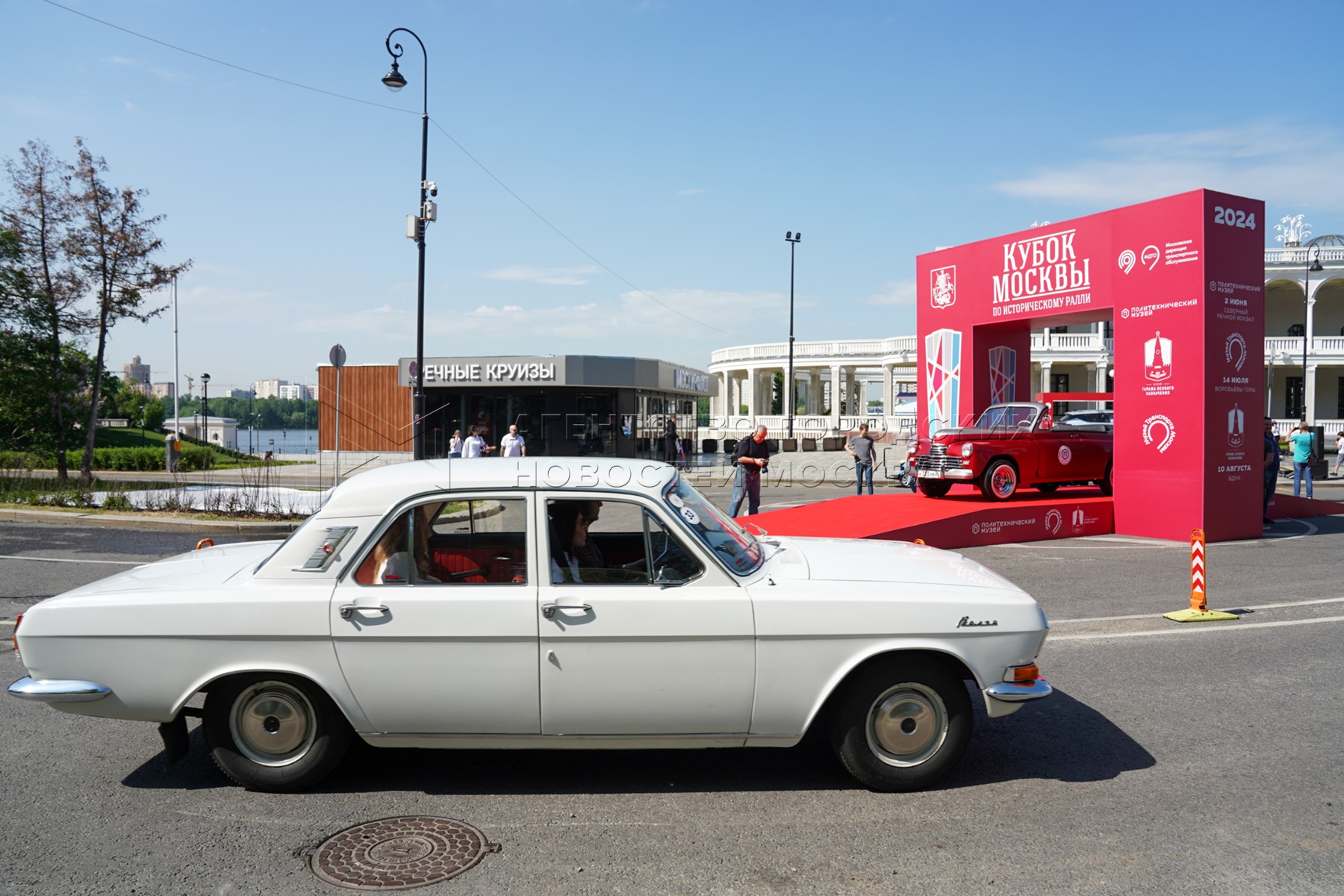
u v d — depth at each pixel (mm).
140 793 4559
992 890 3559
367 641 4262
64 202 22453
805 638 4309
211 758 5078
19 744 5289
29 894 3523
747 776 4781
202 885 3604
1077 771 4852
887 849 3920
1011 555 12672
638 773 4820
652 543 4441
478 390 36344
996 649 4445
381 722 4348
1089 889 3564
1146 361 14180
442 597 4266
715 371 66875
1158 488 14109
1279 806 4375
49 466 27531
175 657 4293
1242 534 13945
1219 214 13383
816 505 16219
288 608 4273
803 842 3986
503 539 4422
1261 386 13977
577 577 4383
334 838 4031
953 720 4488
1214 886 3596
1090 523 14695
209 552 5430
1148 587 10242
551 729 4352
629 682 4277
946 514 13508
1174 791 4566
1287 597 9672
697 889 3572
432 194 20984
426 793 4547
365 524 4391
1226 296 13484
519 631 4238
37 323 22406
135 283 23188
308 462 40156
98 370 23516
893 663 4441
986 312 17234
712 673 4297
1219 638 7863
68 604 4344
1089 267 15188
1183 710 5898
